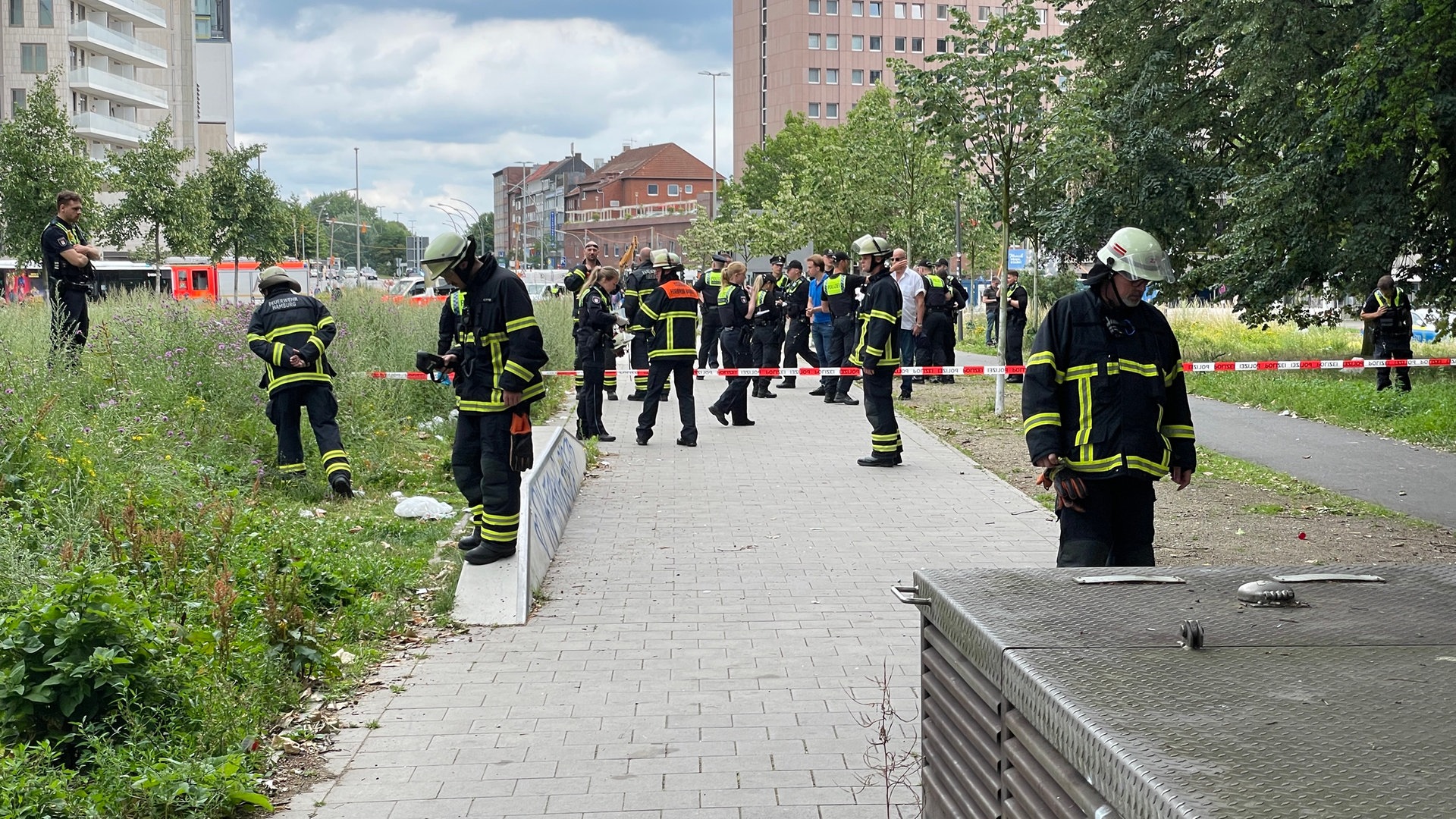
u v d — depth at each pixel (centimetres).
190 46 9288
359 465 1136
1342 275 2241
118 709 484
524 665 622
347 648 636
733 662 624
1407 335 1878
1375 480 1207
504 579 741
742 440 1491
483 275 764
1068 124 1722
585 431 1467
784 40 12800
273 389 1032
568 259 13588
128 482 838
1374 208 2084
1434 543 914
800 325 2170
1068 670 235
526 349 748
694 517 1012
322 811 448
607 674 606
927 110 1752
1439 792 171
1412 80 1488
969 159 1777
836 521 998
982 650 266
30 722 470
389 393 1447
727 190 10288
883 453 1280
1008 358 2200
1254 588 285
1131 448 545
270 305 1043
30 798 411
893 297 1263
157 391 1143
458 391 778
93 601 502
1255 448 1427
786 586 784
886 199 3578
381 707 561
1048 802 228
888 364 1271
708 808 447
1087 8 2764
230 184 4925
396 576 769
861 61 12862
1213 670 233
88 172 3625
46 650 488
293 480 1041
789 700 565
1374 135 1917
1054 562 853
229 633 566
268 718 528
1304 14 2069
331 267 8812
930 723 317
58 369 1084
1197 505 1071
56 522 741
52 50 7175
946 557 870
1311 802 169
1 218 3619
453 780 477
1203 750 191
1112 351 550
